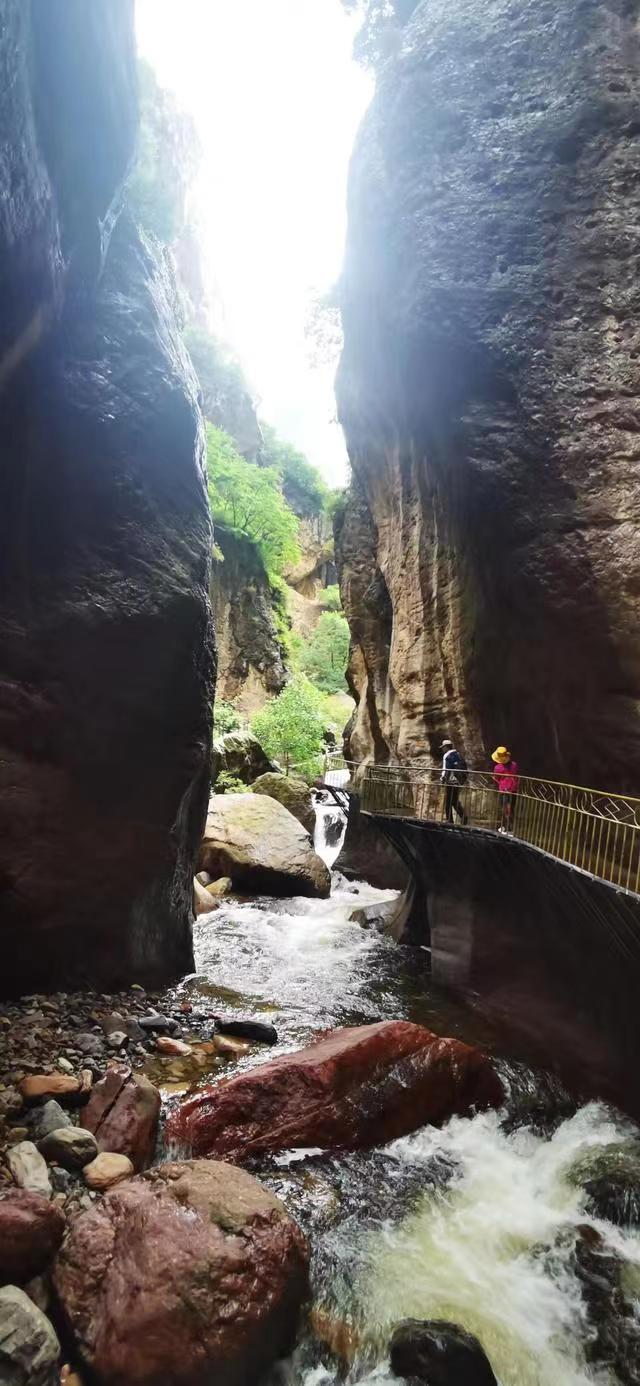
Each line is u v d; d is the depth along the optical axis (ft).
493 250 37.60
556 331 34.99
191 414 36.35
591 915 24.99
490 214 38.19
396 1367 14.30
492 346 36.19
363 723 78.33
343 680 168.86
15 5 17.13
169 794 33.58
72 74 22.50
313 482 197.47
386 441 56.59
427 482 48.03
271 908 53.36
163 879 34.01
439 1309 15.97
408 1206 19.27
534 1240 18.40
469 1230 18.62
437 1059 23.73
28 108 18.97
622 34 37.60
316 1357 14.57
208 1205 14.93
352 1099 21.85
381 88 46.98
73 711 29.22
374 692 73.61
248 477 139.23
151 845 32.76
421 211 40.42
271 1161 20.06
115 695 30.71
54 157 22.49
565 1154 21.99
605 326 33.96
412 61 43.83
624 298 33.83
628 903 21.52
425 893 45.01
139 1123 19.11
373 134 47.14
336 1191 19.33
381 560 63.57
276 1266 14.28
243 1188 15.76
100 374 31.73
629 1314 16.26
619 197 35.24
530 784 35.22
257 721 110.42
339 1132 21.18
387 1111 22.15
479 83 40.91
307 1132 20.88
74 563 29.66
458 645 46.75
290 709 110.11
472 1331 15.46
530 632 34.47
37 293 24.30
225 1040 27.09
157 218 46.57
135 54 28.58
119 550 31.35
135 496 32.48
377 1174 20.33
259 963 39.65
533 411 34.60
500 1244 18.17
